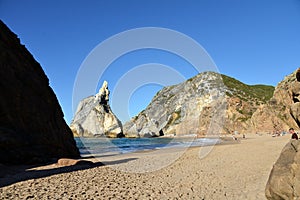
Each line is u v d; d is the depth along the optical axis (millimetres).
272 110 66188
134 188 9266
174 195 8141
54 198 7746
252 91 112375
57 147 20719
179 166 14594
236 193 7961
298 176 5328
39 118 19891
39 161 16375
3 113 17125
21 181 10344
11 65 19906
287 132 50938
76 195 8164
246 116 77062
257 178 9828
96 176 11812
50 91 24281
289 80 64312
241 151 20516
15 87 18828
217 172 11844
